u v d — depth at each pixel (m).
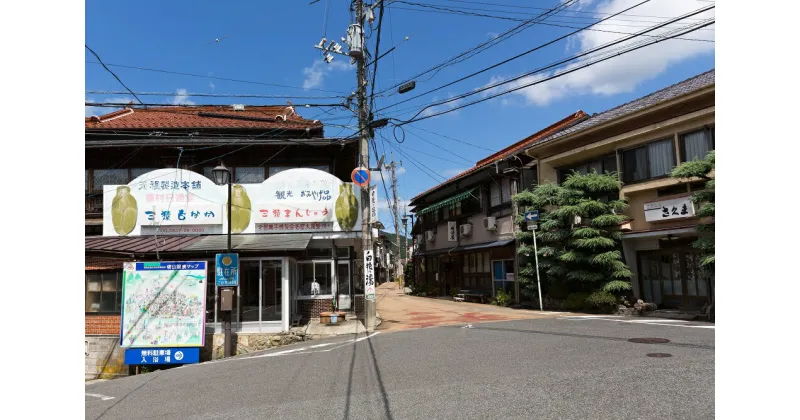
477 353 8.89
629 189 15.13
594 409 5.33
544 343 9.40
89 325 12.98
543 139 21.11
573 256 15.00
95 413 6.89
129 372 12.55
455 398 6.11
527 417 5.23
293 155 17.72
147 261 12.73
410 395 6.41
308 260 15.91
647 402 5.44
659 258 14.99
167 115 20.19
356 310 16.19
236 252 13.06
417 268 35.91
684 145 13.66
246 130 18.20
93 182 17.36
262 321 13.15
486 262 22.86
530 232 17.20
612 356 7.84
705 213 11.73
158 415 6.54
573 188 15.80
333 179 15.68
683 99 13.09
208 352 12.84
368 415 5.71
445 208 28.39
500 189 21.38
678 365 6.97
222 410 6.49
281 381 7.97
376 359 9.12
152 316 12.04
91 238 14.97
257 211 15.45
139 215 15.38
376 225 15.58
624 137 15.22
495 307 19.22
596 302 14.52
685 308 13.99
